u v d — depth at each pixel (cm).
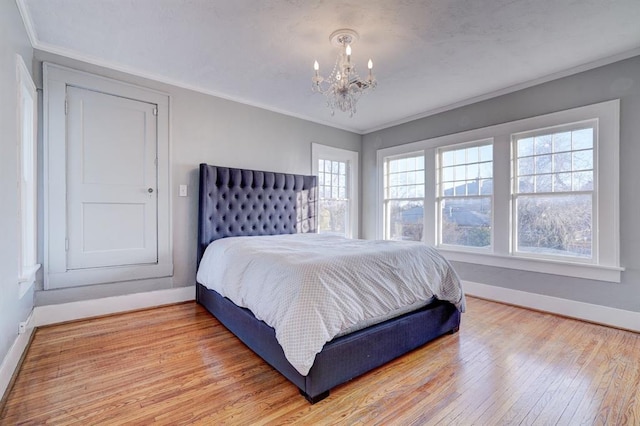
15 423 140
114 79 286
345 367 172
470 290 365
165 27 226
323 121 453
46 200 254
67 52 261
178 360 202
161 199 314
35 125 245
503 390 171
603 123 269
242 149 373
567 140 297
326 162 474
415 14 206
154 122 310
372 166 495
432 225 408
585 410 153
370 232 499
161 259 314
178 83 322
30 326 232
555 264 297
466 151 379
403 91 341
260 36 236
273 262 203
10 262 173
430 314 230
